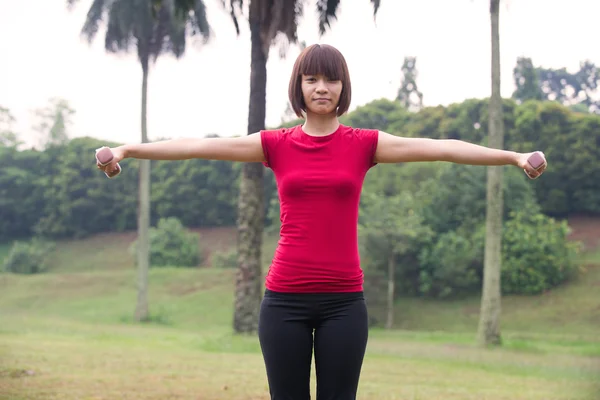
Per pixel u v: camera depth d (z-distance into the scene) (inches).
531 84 2133.4
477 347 645.9
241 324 630.5
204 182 2097.7
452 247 1256.8
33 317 1016.9
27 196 2151.8
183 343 544.1
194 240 1850.4
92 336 581.9
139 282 1085.8
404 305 1256.2
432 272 1280.8
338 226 98.0
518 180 1370.6
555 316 1139.3
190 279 1510.8
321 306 97.5
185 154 101.1
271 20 526.0
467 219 1338.6
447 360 475.8
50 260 1963.6
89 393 253.0
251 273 634.8
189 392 265.9
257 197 641.0
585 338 890.7
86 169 2138.3
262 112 616.1
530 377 376.5
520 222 1320.1
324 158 99.0
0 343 446.3
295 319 98.1
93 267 1898.4
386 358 474.6
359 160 100.0
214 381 302.8
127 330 736.3
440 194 1360.7
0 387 256.4
